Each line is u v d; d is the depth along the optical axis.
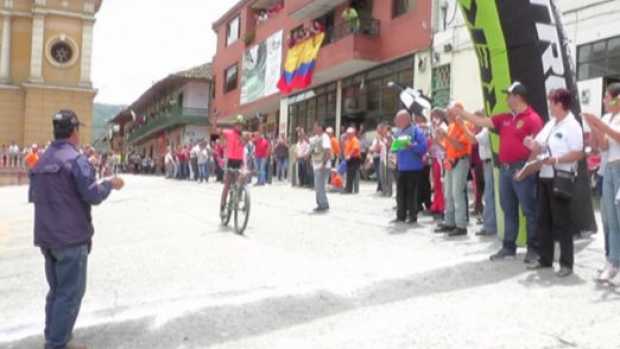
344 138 16.31
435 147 10.21
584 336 4.58
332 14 25.64
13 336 5.02
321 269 6.99
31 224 12.92
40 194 4.58
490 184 8.51
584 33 13.73
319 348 4.66
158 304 5.71
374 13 22.47
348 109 23.92
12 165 33.75
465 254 7.41
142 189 20.67
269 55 31.48
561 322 4.91
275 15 30.92
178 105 45.91
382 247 8.15
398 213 9.90
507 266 6.67
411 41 19.97
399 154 9.77
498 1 7.40
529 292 5.76
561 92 6.24
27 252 9.35
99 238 10.05
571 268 6.24
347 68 23.20
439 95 18.58
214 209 13.38
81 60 37.53
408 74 20.34
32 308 6.02
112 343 4.91
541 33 7.48
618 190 5.81
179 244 8.82
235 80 37.34
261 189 17.89
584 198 7.95
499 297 5.67
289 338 4.92
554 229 6.38
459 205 8.62
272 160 23.16
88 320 5.29
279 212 12.09
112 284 6.71
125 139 68.38
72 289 4.63
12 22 36.97
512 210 6.90
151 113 56.09
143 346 4.85
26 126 36.41
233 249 8.30
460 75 17.61
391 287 6.10
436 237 8.65
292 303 5.66
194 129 44.06
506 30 7.46
